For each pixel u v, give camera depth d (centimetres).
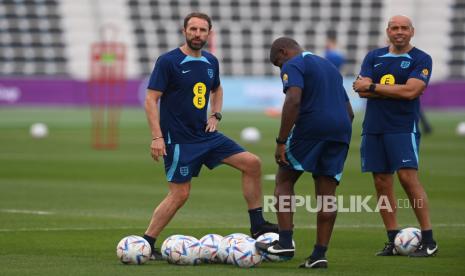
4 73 16512
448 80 15012
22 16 16775
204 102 3375
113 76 9106
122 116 12850
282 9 17012
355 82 3503
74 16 16775
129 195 5384
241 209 4822
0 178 6212
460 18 16562
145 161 7356
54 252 3456
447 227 4175
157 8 16962
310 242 3791
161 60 3319
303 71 3081
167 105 3353
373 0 16850
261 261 3152
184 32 3356
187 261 3158
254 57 16825
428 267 3145
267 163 7188
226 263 3184
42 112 13550
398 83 3519
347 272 3028
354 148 8569
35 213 4619
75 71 16462
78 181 6062
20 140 9225
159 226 3325
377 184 3566
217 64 3450
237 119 12456
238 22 16962
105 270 3028
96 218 4459
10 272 2983
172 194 3362
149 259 3203
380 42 16688
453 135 9819
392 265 3191
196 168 3391
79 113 13362
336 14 16900
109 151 8188
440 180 6128
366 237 3916
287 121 3039
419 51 3512
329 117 3098
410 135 3481
